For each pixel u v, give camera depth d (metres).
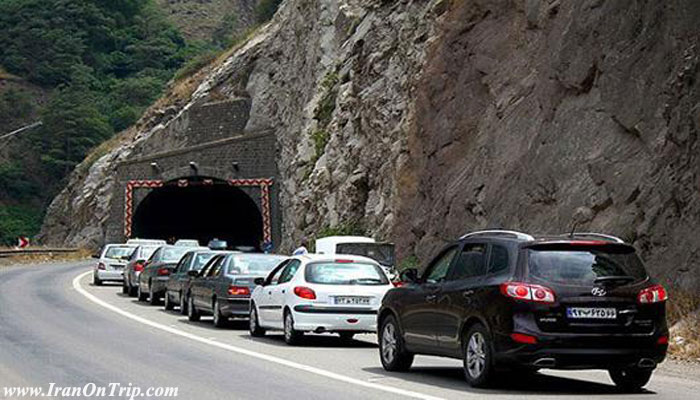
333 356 29.30
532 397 20.59
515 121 51.66
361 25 84.19
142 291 53.81
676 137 37.62
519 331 20.64
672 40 40.25
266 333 36.91
